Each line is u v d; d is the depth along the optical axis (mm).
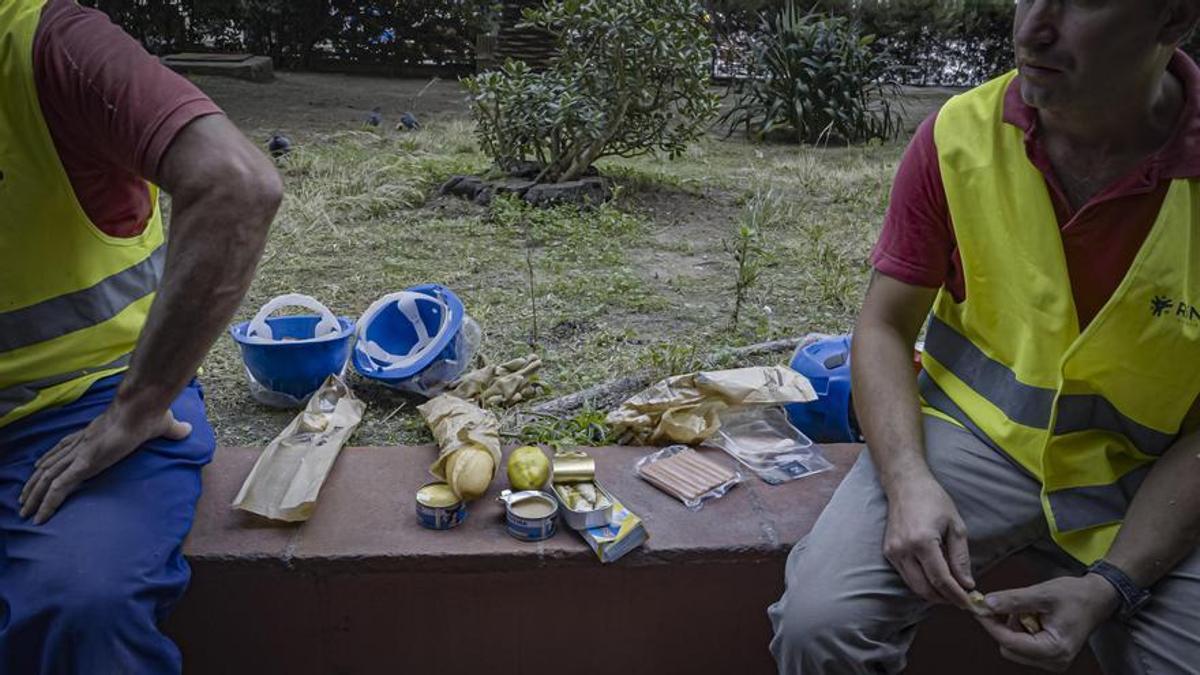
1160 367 1618
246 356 2707
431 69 15258
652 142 6254
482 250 4602
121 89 1531
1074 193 1668
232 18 14758
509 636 2084
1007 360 1784
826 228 5207
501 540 1990
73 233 1686
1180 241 1576
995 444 1784
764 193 6113
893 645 1664
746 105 9562
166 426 1728
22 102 1554
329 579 1999
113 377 1814
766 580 2092
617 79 5734
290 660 2057
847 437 2555
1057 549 1761
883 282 1867
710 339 3426
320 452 2199
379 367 2809
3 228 1615
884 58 9969
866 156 8188
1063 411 1689
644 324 3586
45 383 1739
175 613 1988
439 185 5988
